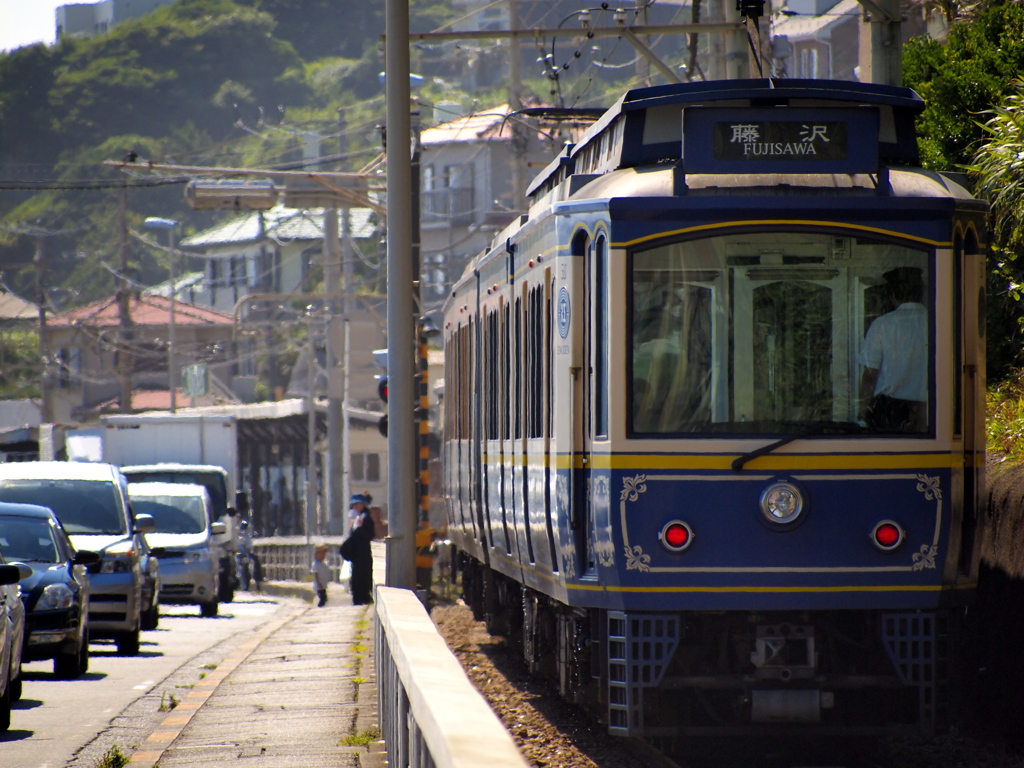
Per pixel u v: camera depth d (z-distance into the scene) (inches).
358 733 1485.0
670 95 1453.0
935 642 1353.3
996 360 2199.8
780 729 1369.3
